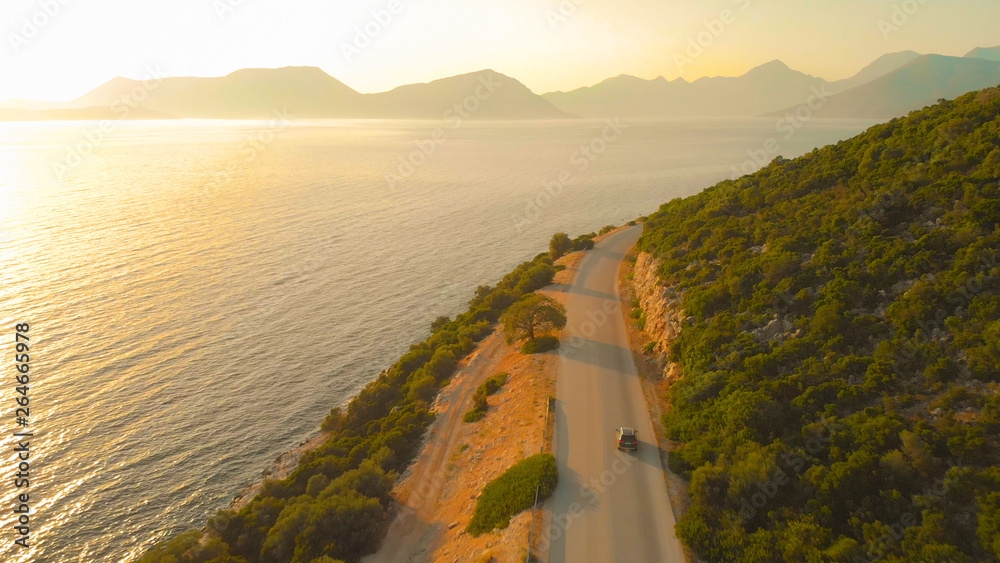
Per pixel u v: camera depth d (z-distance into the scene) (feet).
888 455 81.30
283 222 425.28
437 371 184.14
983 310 95.40
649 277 206.08
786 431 97.96
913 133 170.40
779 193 188.55
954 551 65.62
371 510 109.40
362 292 287.28
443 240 386.93
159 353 212.64
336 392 196.24
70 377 191.62
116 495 142.72
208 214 442.09
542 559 83.41
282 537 106.01
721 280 151.02
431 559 97.04
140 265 307.58
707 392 116.78
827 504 81.51
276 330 239.71
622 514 93.25
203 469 153.99
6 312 233.55
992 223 112.78
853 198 151.74
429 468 129.90
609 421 124.88
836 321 112.78
